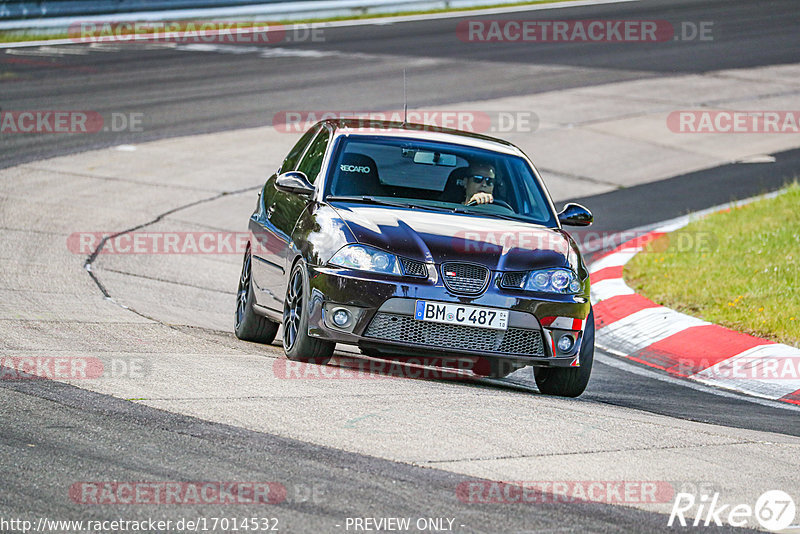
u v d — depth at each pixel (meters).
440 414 21.39
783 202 53.97
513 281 25.27
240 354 27.23
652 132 75.12
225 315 35.75
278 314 28.05
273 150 65.81
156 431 18.80
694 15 127.94
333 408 21.12
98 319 30.91
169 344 27.86
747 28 119.69
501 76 92.00
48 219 47.84
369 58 98.62
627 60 101.44
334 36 112.25
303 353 26.02
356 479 16.86
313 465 17.41
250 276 31.31
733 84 91.50
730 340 33.12
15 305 31.53
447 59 99.56
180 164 61.56
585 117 78.31
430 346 24.78
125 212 51.03
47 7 104.06
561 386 26.47
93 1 107.31
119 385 21.97
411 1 130.38
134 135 67.44
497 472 17.80
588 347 26.16
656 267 43.75
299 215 27.80
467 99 82.00
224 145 66.50
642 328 35.94
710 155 70.19
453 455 18.55
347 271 24.86
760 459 20.34
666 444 20.73
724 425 24.12
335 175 28.09
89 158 61.22
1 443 17.69
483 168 29.08
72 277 37.84
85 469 16.70
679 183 63.28
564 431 20.91
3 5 101.19
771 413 26.47
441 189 28.22
